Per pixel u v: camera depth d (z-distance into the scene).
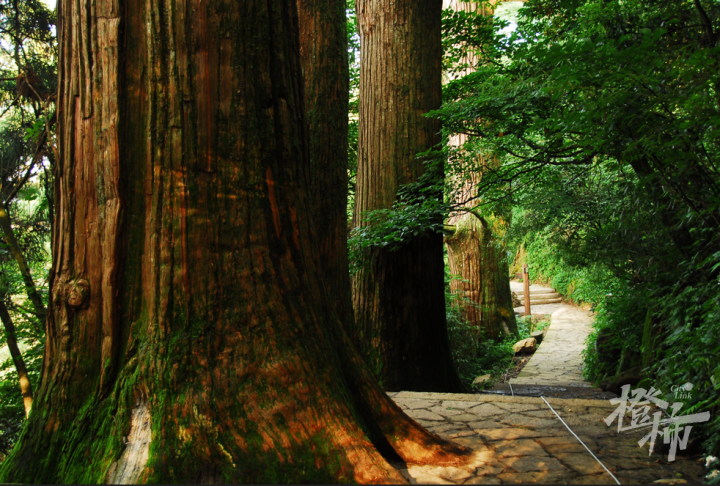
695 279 3.03
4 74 5.34
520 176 5.76
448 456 2.40
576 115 2.62
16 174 5.29
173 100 2.07
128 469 1.85
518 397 3.73
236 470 1.84
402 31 6.33
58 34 2.26
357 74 9.55
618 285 5.89
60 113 2.22
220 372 2.00
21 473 1.99
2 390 5.95
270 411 1.98
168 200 2.05
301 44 5.04
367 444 2.05
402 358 6.10
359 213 6.61
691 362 2.26
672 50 2.98
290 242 2.29
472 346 9.41
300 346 2.14
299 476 1.89
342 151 5.10
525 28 5.72
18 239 5.75
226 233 2.09
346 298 4.83
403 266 6.17
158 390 1.96
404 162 6.29
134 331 2.06
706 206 2.71
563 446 2.59
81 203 2.13
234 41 2.17
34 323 5.73
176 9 2.09
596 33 3.48
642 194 3.43
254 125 2.21
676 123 2.35
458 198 6.51
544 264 17.02
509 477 2.17
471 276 11.47
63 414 2.05
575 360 8.53
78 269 2.11
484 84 4.87
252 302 2.10
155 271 2.04
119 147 2.07
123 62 2.10
